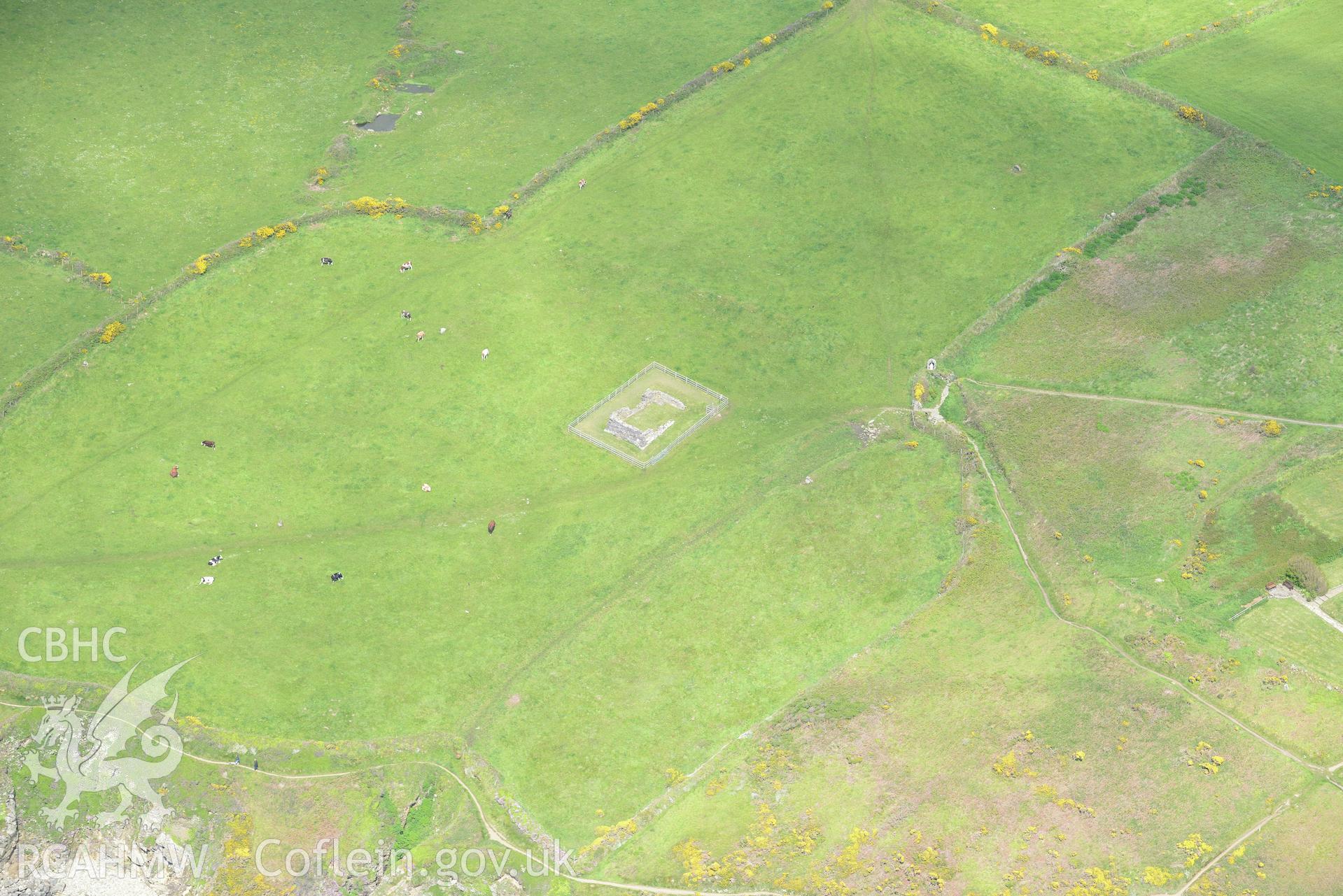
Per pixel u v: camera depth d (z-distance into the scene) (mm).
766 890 99625
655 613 117000
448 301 142750
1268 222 144125
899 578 118438
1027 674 110125
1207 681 107875
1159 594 114125
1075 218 147625
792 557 120375
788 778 105312
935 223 148875
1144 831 100062
